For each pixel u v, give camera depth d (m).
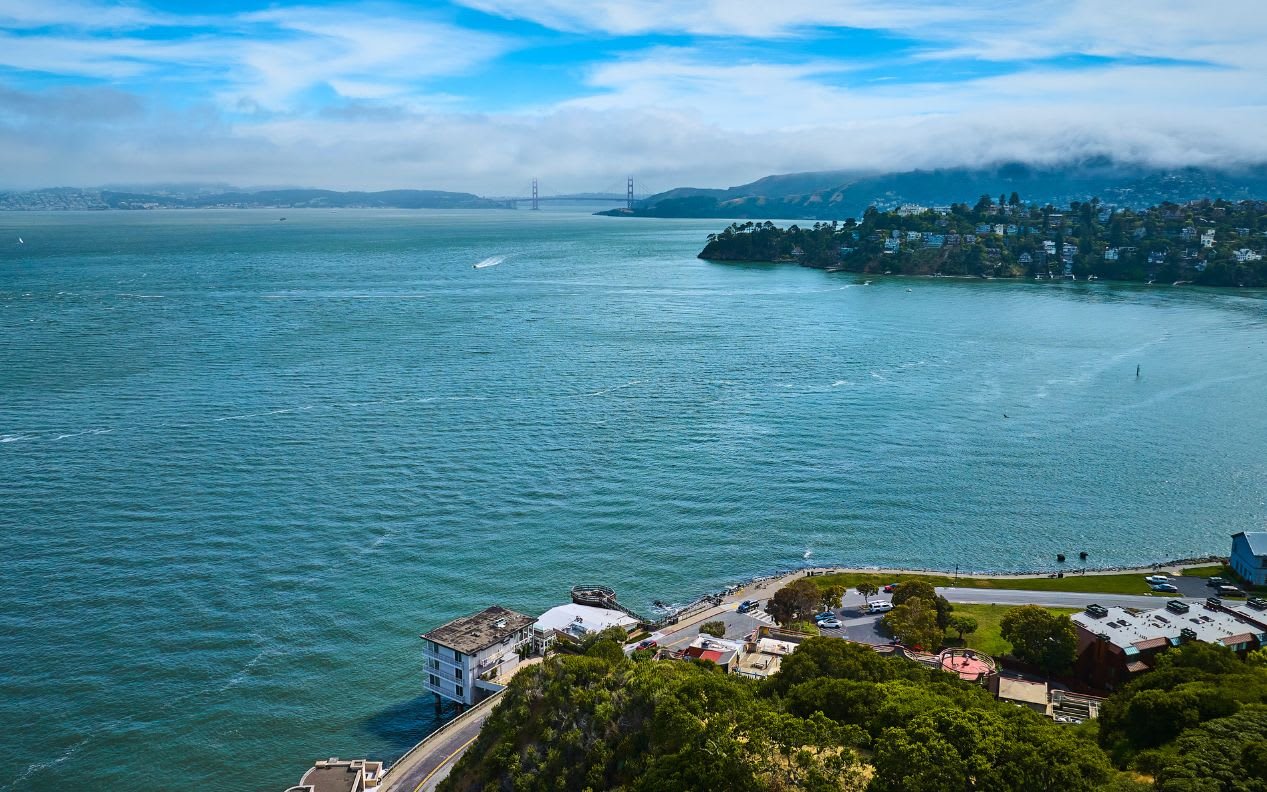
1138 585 157.88
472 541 169.12
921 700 91.25
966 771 75.69
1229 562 168.25
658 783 82.06
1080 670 125.19
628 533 175.62
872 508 190.88
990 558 171.62
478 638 127.25
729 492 195.62
